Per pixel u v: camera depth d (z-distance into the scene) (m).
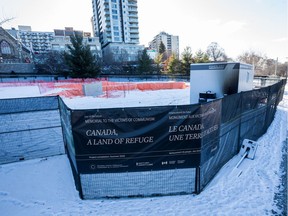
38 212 3.23
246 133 5.63
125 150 3.34
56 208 3.32
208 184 3.87
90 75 32.66
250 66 8.59
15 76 33.44
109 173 3.42
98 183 3.46
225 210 3.13
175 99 15.80
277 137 6.67
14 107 5.88
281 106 11.86
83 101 14.59
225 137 4.39
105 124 3.24
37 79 33.41
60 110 5.58
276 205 3.22
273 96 8.36
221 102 3.95
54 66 41.19
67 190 3.88
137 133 3.29
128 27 78.69
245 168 4.47
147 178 3.47
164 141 3.35
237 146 5.17
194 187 3.56
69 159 5.01
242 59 66.69
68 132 4.11
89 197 3.53
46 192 3.84
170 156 3.41
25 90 22.91
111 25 74.88
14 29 76.69
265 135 6.92
